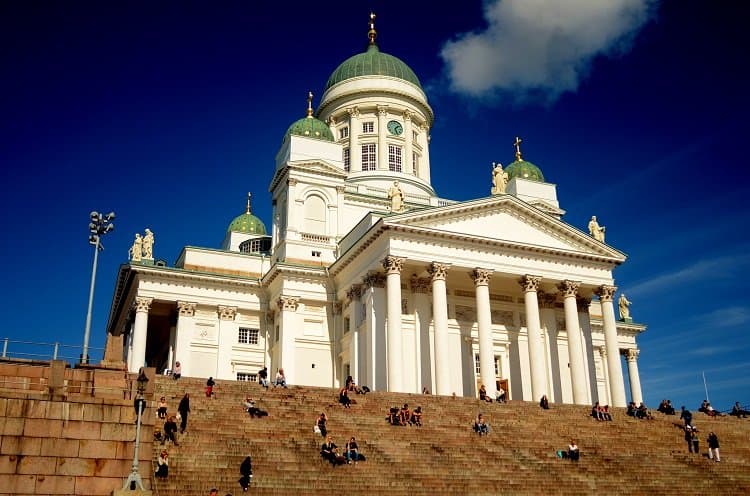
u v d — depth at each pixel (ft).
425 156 278.05
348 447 110.42
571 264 201.16
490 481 109.70
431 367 188.24
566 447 132.36
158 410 112.68
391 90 270.87
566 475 117.80
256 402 128.26
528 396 201.26
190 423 113.39
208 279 214.28
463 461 116.57
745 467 136.77
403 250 182.29
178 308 210.79
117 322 249.75
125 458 94.17
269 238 258.78
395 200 192.75
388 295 178.09
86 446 92.84
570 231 200.75
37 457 90.48
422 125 280.31
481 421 133.08
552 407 157.58
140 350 203.31
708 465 135.03
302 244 218.38
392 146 268.62
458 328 199.21
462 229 190.29
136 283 211.00
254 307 219.82
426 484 105.19
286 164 225.76
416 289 193.57
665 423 158.10
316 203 227.40
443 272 184.24
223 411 121.29
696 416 169.78
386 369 177.99
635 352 274.98
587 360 206.39
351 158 264.72
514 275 193.36
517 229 196.85
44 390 99.19
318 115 283.79
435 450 119.75
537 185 251.19
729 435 156.87
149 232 216.54
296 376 203.82
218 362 210.59
